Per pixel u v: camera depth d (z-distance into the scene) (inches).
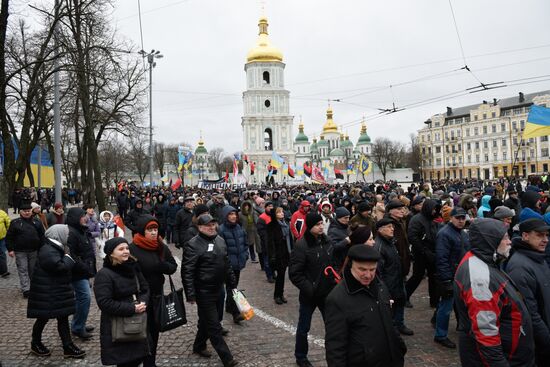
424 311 332.5
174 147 4010.8
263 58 3464.6
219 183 1708.9
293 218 390.6
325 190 1269.7
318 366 237.0
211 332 236.8
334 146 5029.5
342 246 245.3
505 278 155.8
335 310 144.7
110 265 193.9
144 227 228.1
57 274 249.9
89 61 685.9
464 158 3811.5
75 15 611.5
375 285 149.6
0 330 301.7
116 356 186.7
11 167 550.3
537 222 173.5
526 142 3351.4
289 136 3447.3
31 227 387.9
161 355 258.4
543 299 169.2
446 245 261.0
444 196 448.5
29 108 630.5
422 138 4220.0
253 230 561.9
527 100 3459.6
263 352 258.8
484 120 3629.4
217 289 244.8
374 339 140.9
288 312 342.6
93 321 320.8
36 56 663.8
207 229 247.1
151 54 1205.7
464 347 158.2
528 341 154.9
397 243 291.7
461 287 155.7
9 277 470.6
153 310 221.6
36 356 256.7
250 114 3427.7
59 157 587.8
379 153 4055.1
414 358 242.7
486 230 155.8
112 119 981.8
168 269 231.0
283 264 369.7
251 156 3378.4
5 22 522.0
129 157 2775.6
